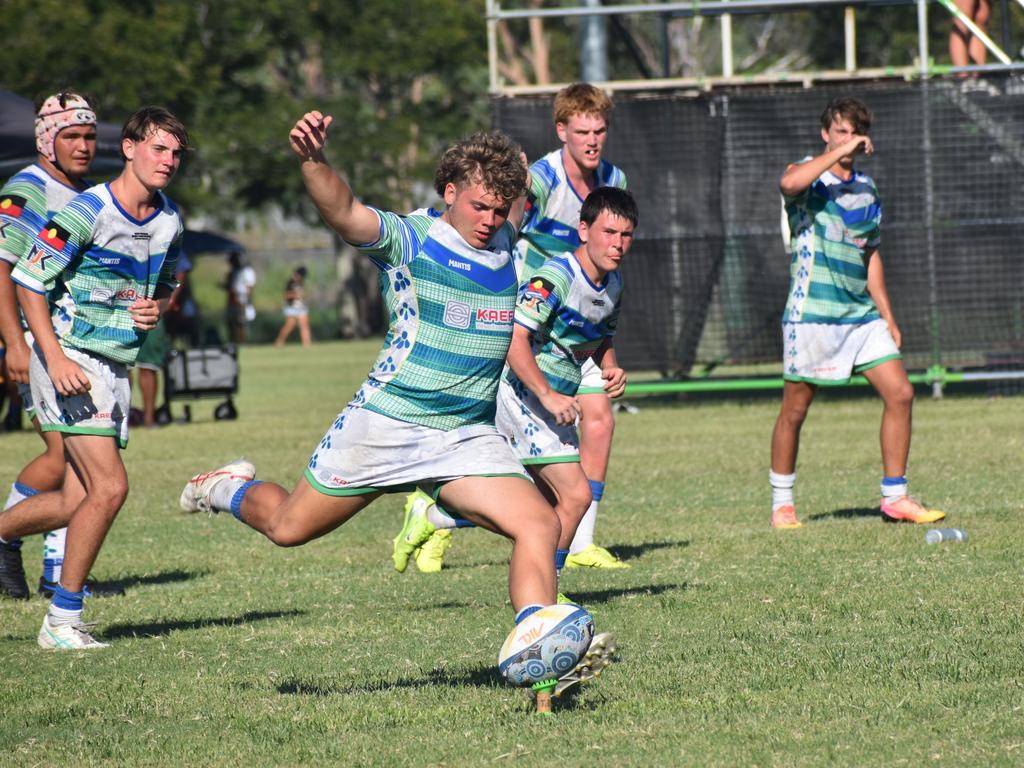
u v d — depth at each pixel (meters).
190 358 62.72
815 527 30.89
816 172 30.22
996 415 52.84
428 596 25.31
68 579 21.95
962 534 28.30
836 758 14.90
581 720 16.66
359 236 16.39
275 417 64.31
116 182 21.45
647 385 61.88
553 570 16.52
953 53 64.94
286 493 18.12
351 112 147.00
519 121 59.91
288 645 21.66
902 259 59.66
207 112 138.75
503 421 23.17
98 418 21.62
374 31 143.62
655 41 142.75
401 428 16.95
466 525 26.42
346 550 31.00
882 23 134.12
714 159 60.16
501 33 154.12
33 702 18.56
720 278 60.72
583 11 60.22
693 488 38.22
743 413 59.25
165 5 133.50
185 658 20.98
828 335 30.81
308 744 16.14
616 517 33.75
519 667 16.00
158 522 35.62
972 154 58.62
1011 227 58.66
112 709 18.08
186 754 15.95
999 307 59.25
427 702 17.81
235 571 28.78
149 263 21.64
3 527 23.42
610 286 22.64
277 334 168.88
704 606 23.06
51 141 24.47
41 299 20.75
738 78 60.47
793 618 21.88
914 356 60.34
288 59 156.88
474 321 16.94
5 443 55.75
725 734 15.89
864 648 19.70
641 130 60.41
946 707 16.69
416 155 154.38
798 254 31.14
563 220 26.70
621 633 21.33
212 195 154.38
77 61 123.44
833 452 44.66
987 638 20.00
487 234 16.84
